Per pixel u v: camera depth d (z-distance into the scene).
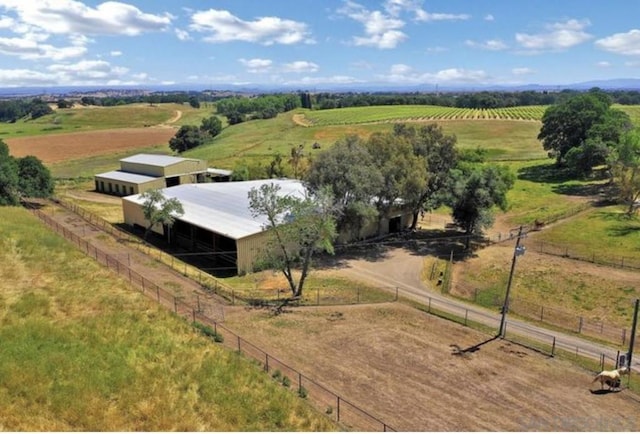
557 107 83.56
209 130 155.12
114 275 30.58
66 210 54.62
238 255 38.16
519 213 58.72
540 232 49.69
